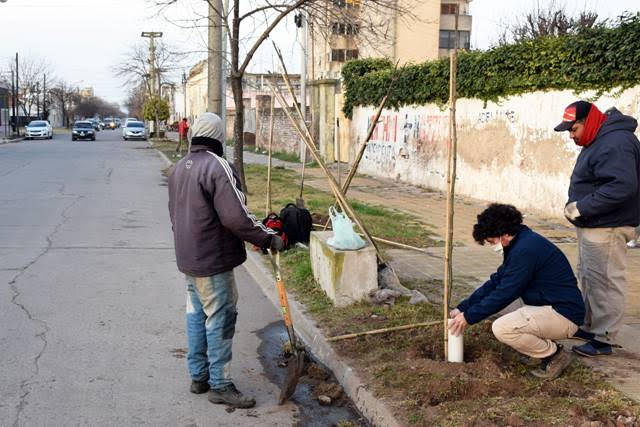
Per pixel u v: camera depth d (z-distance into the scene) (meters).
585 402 3.82
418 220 11.14
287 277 7.26
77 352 5.18
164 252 9.02
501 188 12.97
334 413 4.28
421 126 16.38
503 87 12.51
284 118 31.19
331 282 6.16
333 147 23.59
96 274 7.66
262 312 6.41
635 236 4.50
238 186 4.13
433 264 7.87
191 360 4.45
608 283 4.50
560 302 4.21
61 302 6.49
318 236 6.91
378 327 5.46
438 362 4.50
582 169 4.46
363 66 20.56
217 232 4.14
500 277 4.38
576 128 4.46
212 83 14.30
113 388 4.54
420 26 45.81
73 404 4.27
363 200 13.84
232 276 4.32
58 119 98.56
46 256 8.50
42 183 17.05
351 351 4.98
